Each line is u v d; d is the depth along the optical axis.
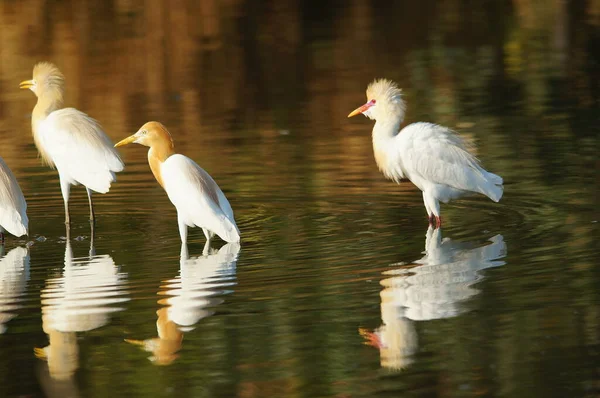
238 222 13.69
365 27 36.53
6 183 12.89
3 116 23.08
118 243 12.77
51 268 11.55
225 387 7.99
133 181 16.58
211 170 17.06
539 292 9.91
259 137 20.03
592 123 20.20
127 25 35.50
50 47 31.77
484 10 39.84
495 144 18.55
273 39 34.06
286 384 8.01
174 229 13.50
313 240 12.49
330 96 24.64
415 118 21.73
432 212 13.40
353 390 7.85
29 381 8.23
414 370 8.18
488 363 8.25
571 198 14.16
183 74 28.42
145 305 9.96
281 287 10.41
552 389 7.73
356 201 14.77
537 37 33.22
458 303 9.68
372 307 9.66
